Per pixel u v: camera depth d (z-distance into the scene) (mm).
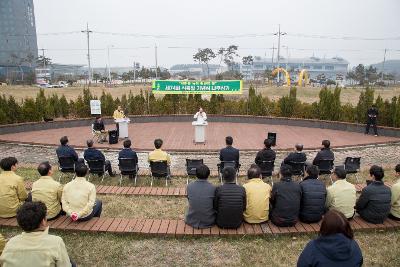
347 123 16625
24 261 2650
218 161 10555
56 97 18656
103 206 6246
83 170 4957
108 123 18625
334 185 5133
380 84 72750
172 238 4859
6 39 117312
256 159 8070
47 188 4996
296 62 145625
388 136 15195
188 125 18328
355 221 5250
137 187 7211
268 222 5164
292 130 16812
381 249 4664
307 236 4906
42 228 2771
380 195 5000
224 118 19609
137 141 13570
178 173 8820
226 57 82375
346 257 2363
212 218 4973
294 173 7934
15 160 5168
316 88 47844
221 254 4504
